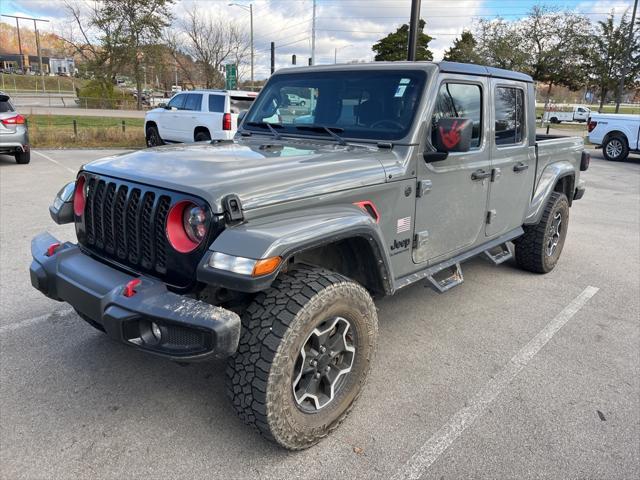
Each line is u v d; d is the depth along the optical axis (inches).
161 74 1681.8
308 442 100.3
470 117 144.2
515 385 126.6
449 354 141.6
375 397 120.2
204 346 84.6
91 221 114.0
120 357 133.8
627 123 613.6
